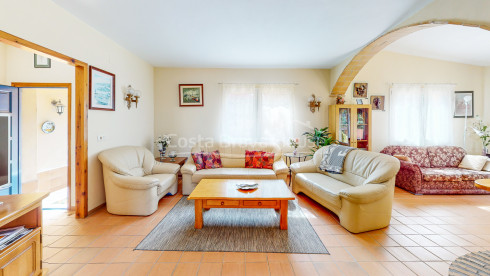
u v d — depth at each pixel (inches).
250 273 68.3
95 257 75.9
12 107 114.7
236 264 72.6
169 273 68.2
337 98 178.2
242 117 183.3
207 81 185.9
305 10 94.0
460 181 144.0
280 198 93.2
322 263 73.3
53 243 84.6
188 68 185.6
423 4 89.0
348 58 153.8
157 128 187.2
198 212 96.7
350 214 94.0
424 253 79.2
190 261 74.1
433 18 86.8
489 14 68.5
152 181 110.7
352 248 82.2
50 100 186.1
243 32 116.3
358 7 91.4
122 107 138.8
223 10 94.3
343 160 130.6
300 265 72.2
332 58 158.9
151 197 111.7
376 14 97.3
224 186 109.7
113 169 110.6
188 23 106.4
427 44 155.9
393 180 100.9
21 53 116.0
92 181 113.1
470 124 180.4
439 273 68.5
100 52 117.4
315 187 118.8
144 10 94.3
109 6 91.4
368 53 139.1
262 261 74.2
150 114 179.5
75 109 107.7
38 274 62.8
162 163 147.3
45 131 181.8
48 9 86.6
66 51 95.2
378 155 111.7
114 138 130.6
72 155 115.8
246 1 87.3
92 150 112.6
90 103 110.2
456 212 116.2
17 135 118.3
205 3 88.8
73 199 117.5
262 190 103.5
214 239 88.0
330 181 125.0
